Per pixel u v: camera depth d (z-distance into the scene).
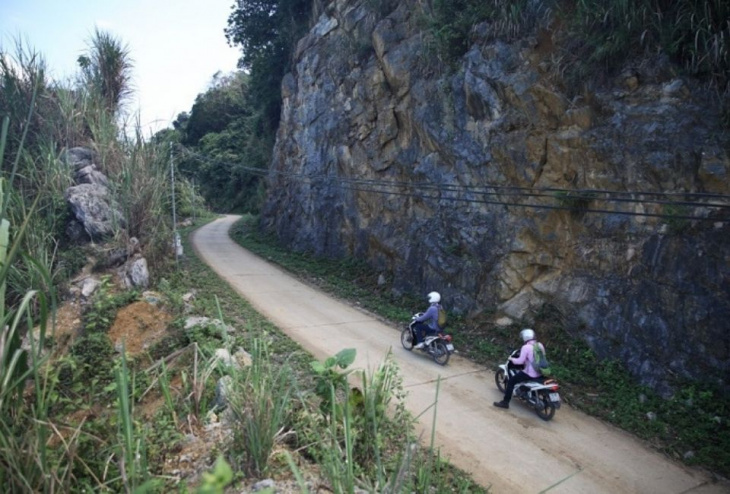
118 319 10.09
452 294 13.12
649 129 9.38
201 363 7.36
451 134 13.84
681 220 8.73
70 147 14.59
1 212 3.28
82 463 3.86
